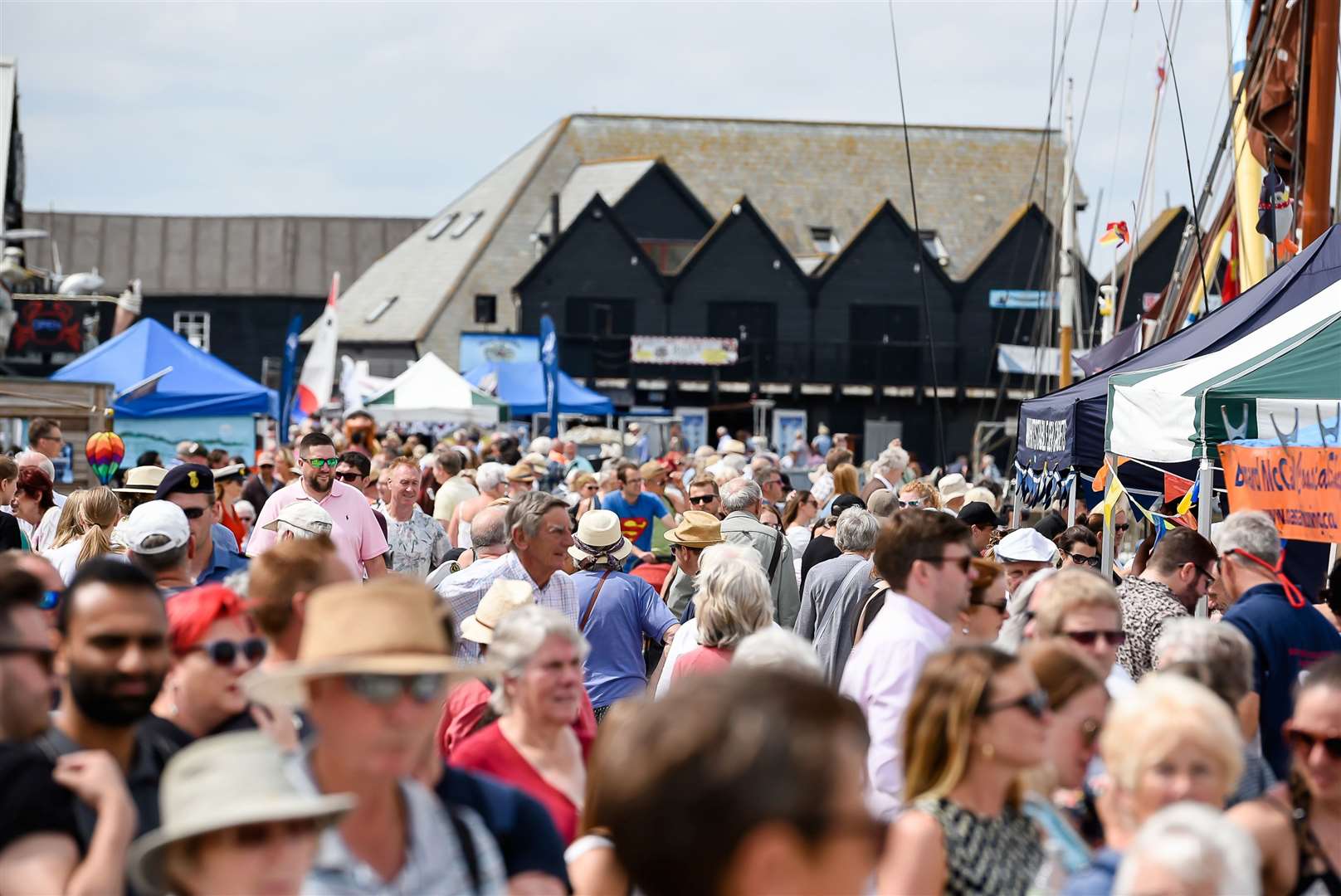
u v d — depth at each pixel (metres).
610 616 17.75
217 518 24.28
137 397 45.81
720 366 127.00
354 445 42.22
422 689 6.79
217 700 9.11
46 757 7.38
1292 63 31.19
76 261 173.75
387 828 6.87
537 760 10.51
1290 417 18.14
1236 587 13.89
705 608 13.97
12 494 21.94
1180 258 36.88
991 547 23.83
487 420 68.25
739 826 3.94
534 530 17.05
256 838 6.21
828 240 138.12
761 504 28.55
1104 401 26.88
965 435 128.75
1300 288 24.64
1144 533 29.03
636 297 126.19
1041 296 110.00
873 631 12.16
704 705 4.10
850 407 129.25
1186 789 7.89
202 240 175.12
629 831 4.09
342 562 9.83
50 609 11.11
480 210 140.38
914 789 8.76
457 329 130.50
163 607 8.42
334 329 66.06
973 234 137.75
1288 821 8.68
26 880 7.01
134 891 7.23
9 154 90.31
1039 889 8.33
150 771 8.46
